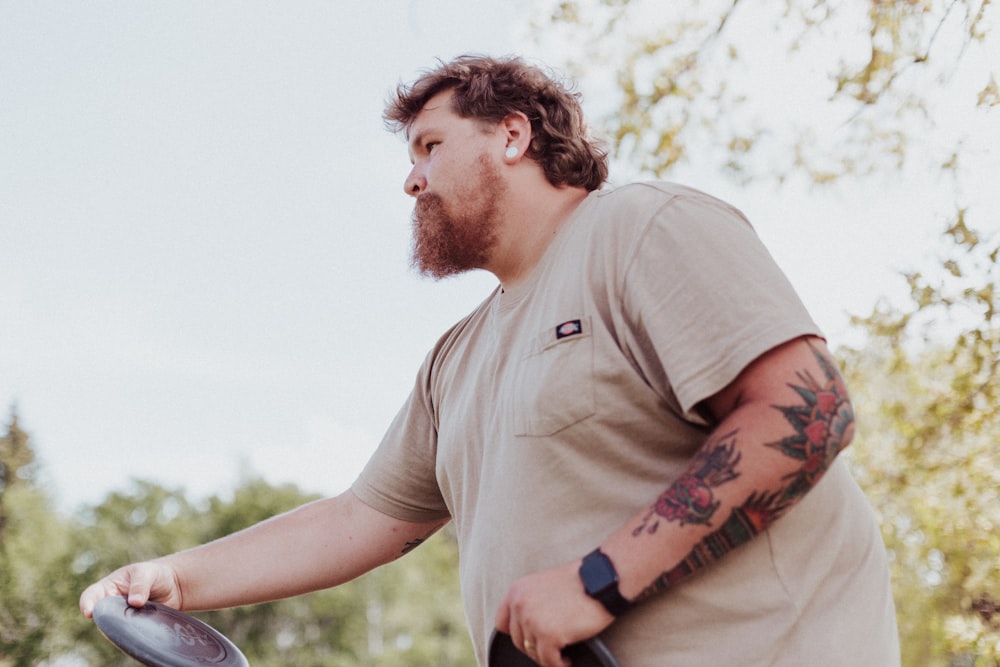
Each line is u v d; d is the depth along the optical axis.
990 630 3.99
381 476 2.19
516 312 1.77
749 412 1.41
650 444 1.56
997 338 3.92
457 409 1.86
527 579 1.43
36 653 47.31
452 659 55.19
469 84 1.94
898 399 4.27
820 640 1.47
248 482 57.34
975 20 3.72
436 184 1.92
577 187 1.94
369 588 54.19
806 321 1.46
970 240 3.93
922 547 4.28
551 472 1.58
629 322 1.58
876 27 3.95
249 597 2.14
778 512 1.40
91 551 51.31
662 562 1.39
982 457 4.16
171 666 1.76
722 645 1.45
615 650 1.48
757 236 1.60
